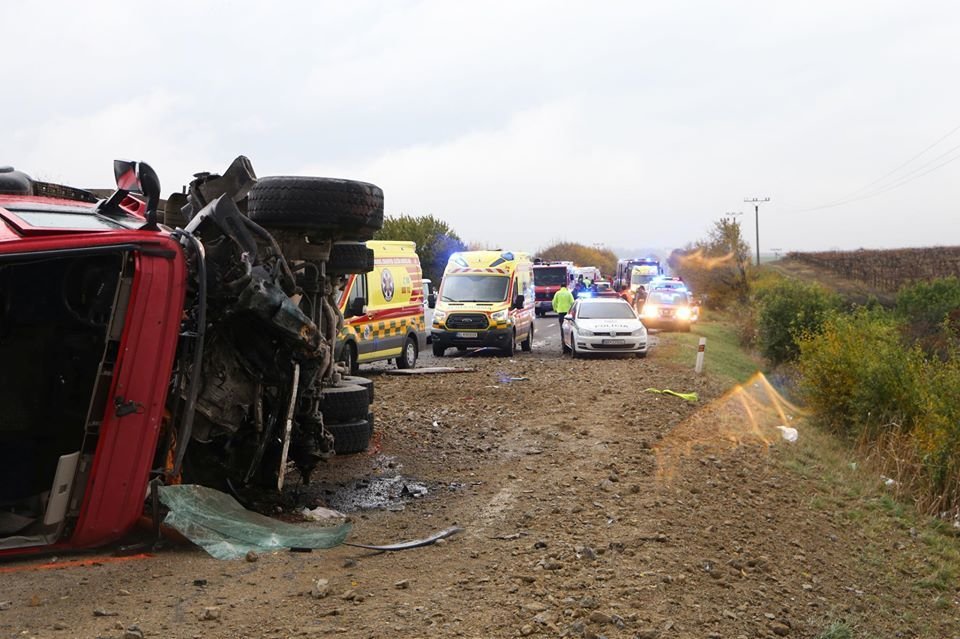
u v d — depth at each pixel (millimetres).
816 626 6484
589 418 13680
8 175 7594
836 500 11289
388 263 19422
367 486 8891
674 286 41281
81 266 6367
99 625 4910
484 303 25562
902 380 16016
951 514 11898
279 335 6980
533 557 6641
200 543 6309
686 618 5730
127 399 6020
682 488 9688
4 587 5457
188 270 6508
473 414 13750
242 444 7391
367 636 4906
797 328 28281
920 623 7500
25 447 6453
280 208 8148
